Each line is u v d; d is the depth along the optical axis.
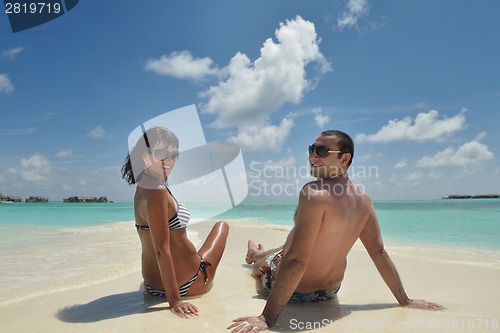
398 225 10.12
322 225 2.72
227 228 4.00
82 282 3.95
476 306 2.97
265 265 3.47
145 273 3.40
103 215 18.58
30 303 3.23
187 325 2.55
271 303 2.62
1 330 2.54
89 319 2.75
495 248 5.82
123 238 7.60
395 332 2.41
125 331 2.45
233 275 4.30
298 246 2.63
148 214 2.94
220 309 2.95
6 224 12.09
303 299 3.13
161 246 2.92
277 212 20.39
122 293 3.51
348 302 3.16
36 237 7.97
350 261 4.94
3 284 3.89
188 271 3.32
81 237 7.88
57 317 2.82
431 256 5.10
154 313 2.83
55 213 20.83
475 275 4.03
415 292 3.42
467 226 9.70
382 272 3.07
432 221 11.66
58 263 4.98
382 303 3.12
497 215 14.95
